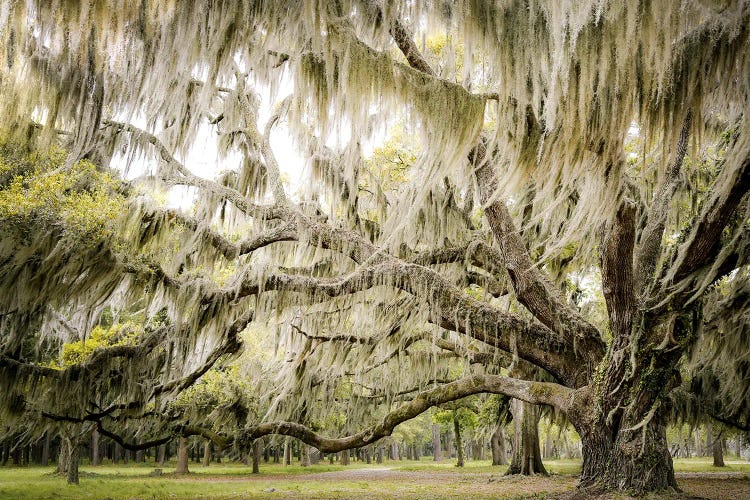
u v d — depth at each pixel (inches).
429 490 521.3
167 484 604.7
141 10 253.0
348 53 248.2
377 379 703.7
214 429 472.1
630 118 209.9
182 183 438.3
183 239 410.9
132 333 551.5
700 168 378.9
